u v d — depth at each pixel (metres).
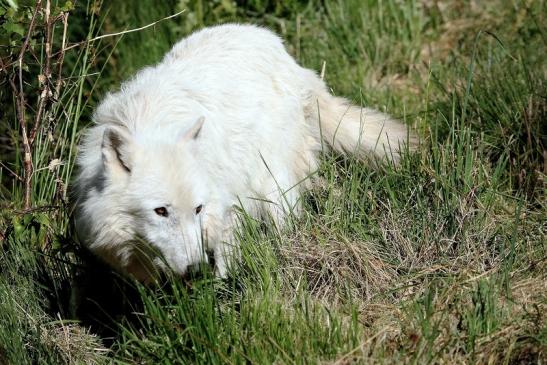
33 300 12.47
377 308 11.34
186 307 10.71
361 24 19.45
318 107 13.42
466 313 10.54
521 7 18.78
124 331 11.20
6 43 14.83
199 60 12.63
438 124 14.15
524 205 13.00
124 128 11.05
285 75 13.49
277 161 13.00
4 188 15.46
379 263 12.05
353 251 12.02
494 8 19.36
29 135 13.98
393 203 12.79
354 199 12.83
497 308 10.73
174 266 10.49
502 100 14.96
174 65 12.49
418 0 20.09
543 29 17.67
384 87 17.83
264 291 11.34
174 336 10.75
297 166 13.69
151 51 18.88
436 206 12.63
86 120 17.59
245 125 12.38
